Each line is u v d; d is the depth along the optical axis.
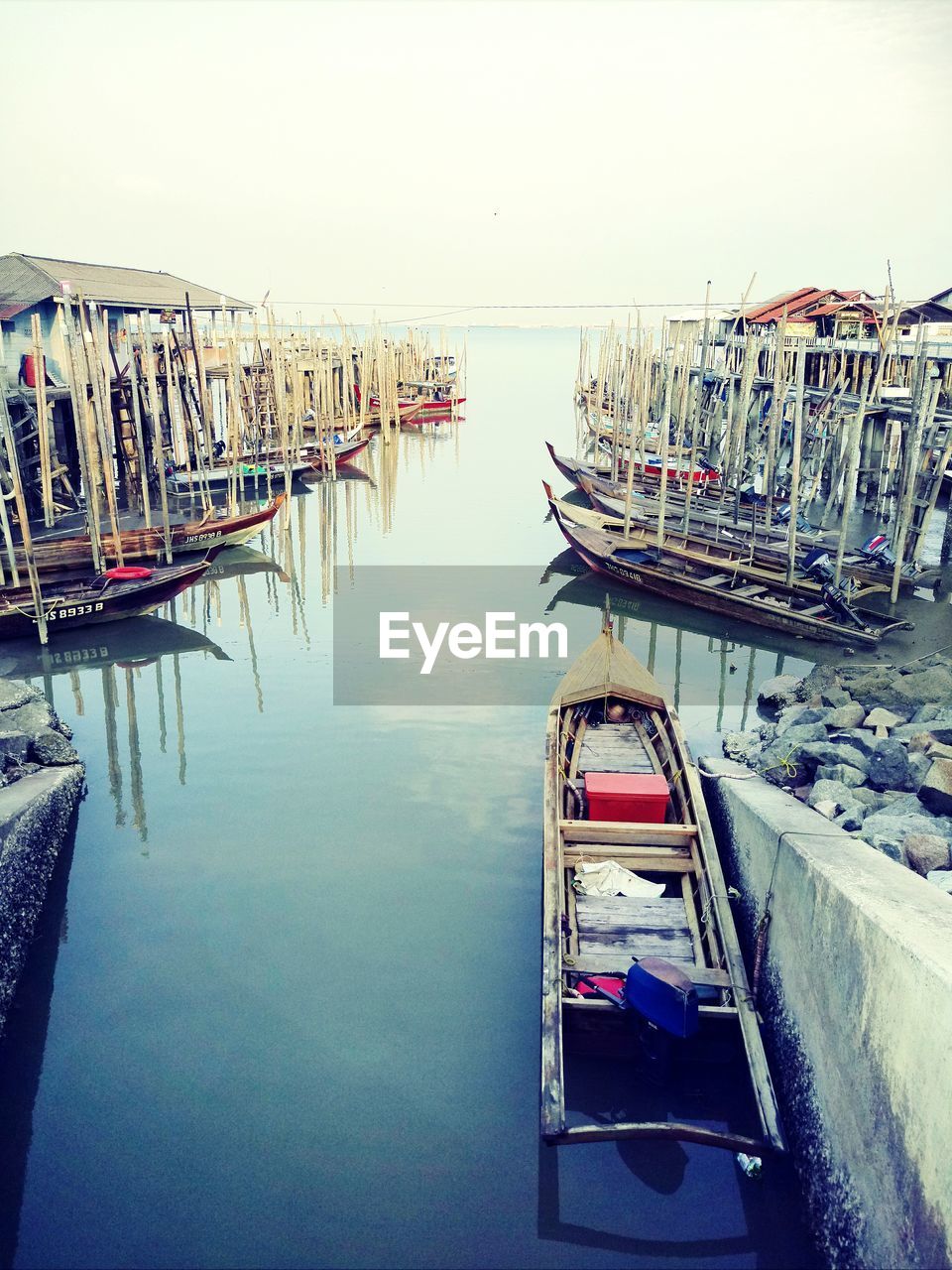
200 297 48.69
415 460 55.44
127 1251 8.08
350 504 43.06
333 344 65.19
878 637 22.95
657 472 38.94
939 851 10.16
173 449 41.62
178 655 23.55
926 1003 6.30
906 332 39.50
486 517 40.44
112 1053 10.28
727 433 41.16
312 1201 8.52
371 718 19.31
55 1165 8.91
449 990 11.21
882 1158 6.77
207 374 48.47
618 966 9.88
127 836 14.78
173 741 18.34
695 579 26.33
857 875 8.48
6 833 12.06
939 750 13.90
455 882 13.41
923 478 30.33
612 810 12.74
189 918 12.66
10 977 11.09
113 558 27.58
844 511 24.02
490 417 75.81
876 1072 7.03
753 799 12.24
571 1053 9.83
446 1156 8.93
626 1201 8.41
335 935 12.26
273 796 16.09
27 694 18.75
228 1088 9.78
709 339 51.53
